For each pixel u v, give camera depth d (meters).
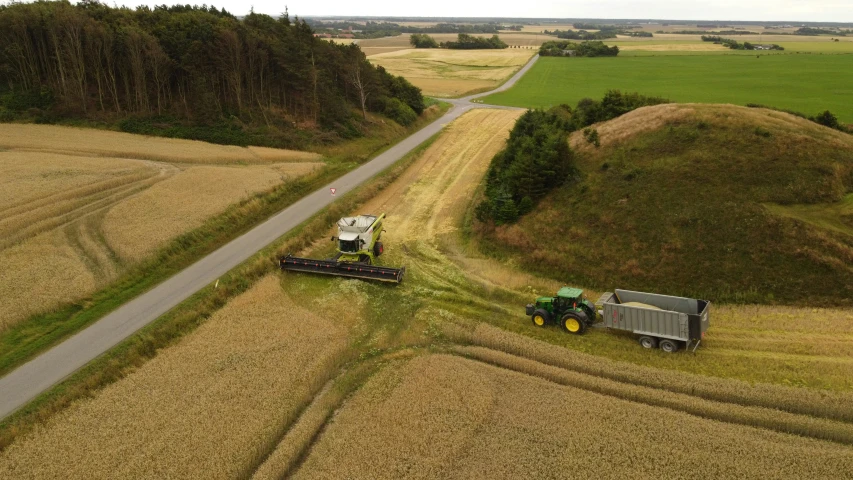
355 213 47.56
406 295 33.28
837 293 29.05
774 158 37.97
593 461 19.16
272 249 38.88
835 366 24.20
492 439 20.38
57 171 50.00
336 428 21.48
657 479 18.30
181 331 28.98
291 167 56.06
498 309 31.52
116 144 59.06
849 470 18.53
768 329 27.61
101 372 25.19
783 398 22.34
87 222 40.72
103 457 19.84
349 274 35.12
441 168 60.88
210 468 19.39
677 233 34.44
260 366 25.52
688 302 27.50
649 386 23.98
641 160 41.62
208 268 36.03
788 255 31.17
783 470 18.59
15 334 27.97
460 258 38.50
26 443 20.58
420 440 20.38
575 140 50.31
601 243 35.91
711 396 23.00
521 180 42.06
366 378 25.39
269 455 20.48
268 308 31.25
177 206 43.78
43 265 34.19
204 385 24.02
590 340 27.81
